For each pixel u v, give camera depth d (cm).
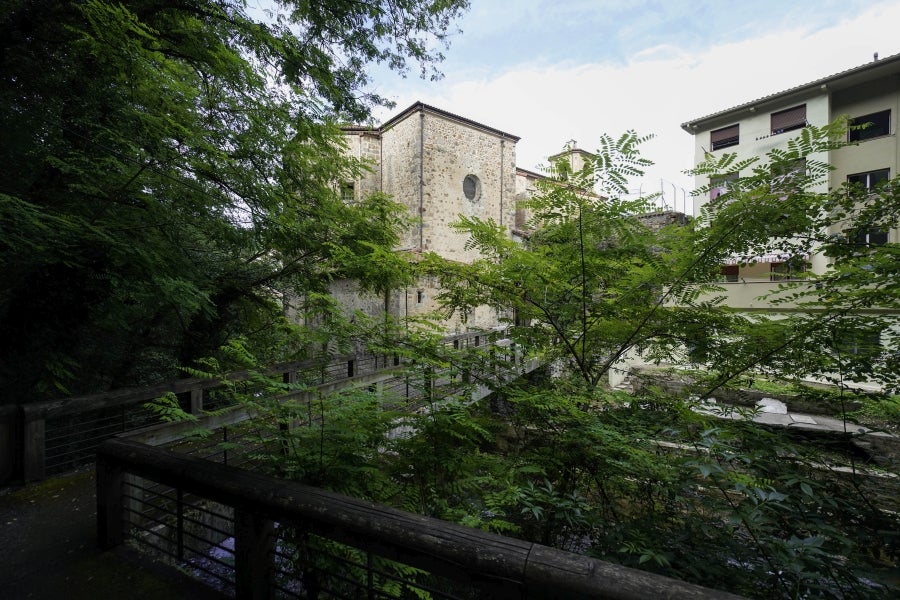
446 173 1563
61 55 408
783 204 215
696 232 256
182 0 473
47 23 387
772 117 1277
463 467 248
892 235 890
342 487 205
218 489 168
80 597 191
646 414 273
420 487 243
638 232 278
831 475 228
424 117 1500
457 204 1598
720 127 1378
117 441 226
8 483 333
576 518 205
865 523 191
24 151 404
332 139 612
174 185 488
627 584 95
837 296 210
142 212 458
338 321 253
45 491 323
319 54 552
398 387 504
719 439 195
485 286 294
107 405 378
